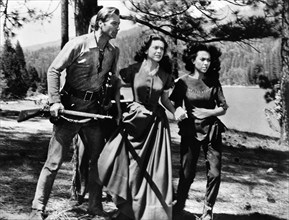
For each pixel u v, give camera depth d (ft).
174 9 31.09
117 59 13.53
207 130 14.35
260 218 16.80
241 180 23.73
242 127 66.44
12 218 13.37
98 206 14.14
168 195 12.95
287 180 24.93
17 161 21.79
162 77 13.50
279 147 42.24
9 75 96.32
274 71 47.06
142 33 28.53
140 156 13.06
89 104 13.29
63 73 13.32
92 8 18.42
